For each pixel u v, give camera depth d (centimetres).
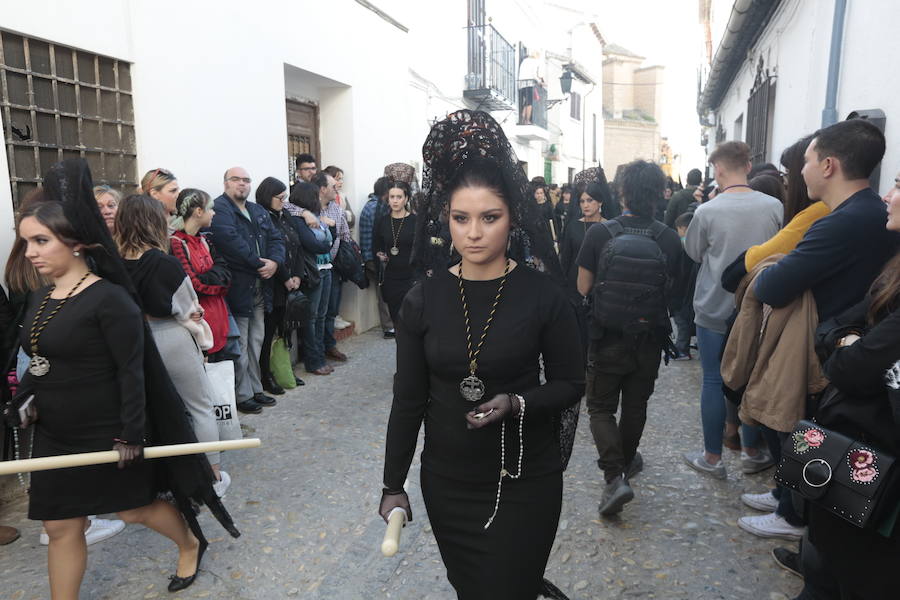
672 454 403
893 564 164
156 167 443
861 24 416
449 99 1041
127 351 229
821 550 181
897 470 161
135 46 422
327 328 621
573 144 2244
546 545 176
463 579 179
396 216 589
